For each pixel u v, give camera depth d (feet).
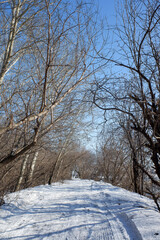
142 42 15.07
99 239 10.30
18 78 14.74
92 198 21.91
